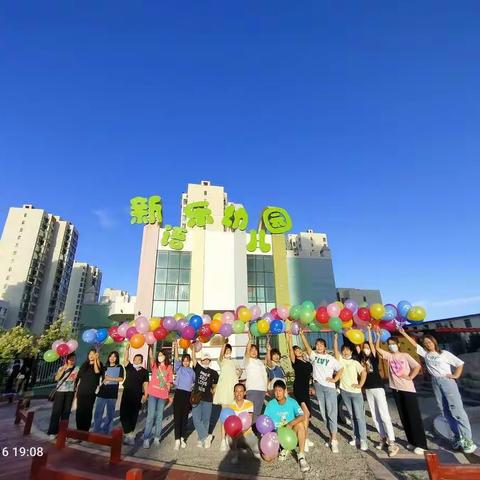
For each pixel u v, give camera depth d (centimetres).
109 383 666
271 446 464
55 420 676
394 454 498
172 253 2048
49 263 6481
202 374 623
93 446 591
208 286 1980
